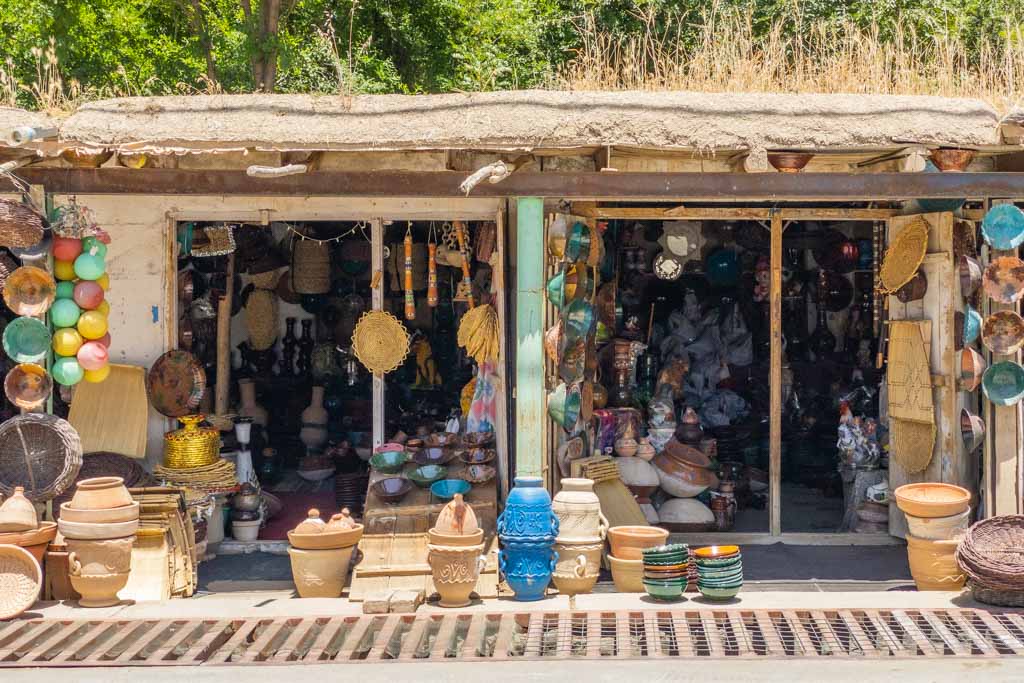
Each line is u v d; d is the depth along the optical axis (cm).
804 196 675
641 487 853
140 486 760
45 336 685
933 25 1400
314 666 576
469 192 670
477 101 688
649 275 1072
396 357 842
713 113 686
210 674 565
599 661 577
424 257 1023
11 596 646
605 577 753
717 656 582
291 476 1048
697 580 672
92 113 698
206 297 943
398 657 587
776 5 1507
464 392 871
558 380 768
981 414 801
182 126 688
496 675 561
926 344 790
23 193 671
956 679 551
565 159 787
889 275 825
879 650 592
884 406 895
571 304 785
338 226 1034
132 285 806
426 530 723
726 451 1030
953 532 691
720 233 1058
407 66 1867
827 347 1102
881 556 810
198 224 897
